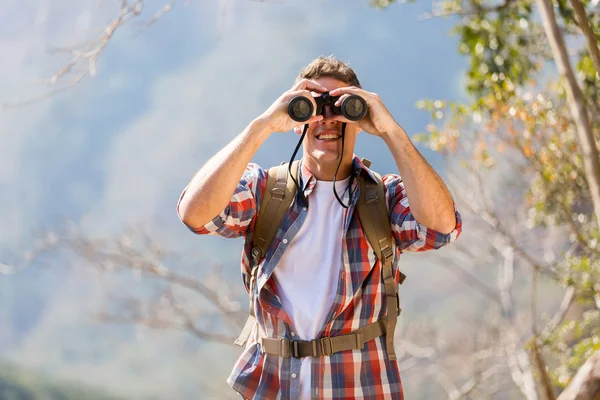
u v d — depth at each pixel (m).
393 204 8.02
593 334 19.97
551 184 18.94
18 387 90.31
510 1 19.44
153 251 31.50
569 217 18.78
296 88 7.89
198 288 31.08
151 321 32.03
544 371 18.36
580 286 19.36
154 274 30.98
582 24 10.19
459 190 24.11
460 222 7.86
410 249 8.01
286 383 7.58
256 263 7.81
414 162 7.67
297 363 7.59
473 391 29.67
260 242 7.81
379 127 7.77
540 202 19.95
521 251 21.84
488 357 29.84
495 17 20.14
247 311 30.91
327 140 7.90
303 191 7.88
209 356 82.62
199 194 7.57
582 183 18.42
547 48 19.78
